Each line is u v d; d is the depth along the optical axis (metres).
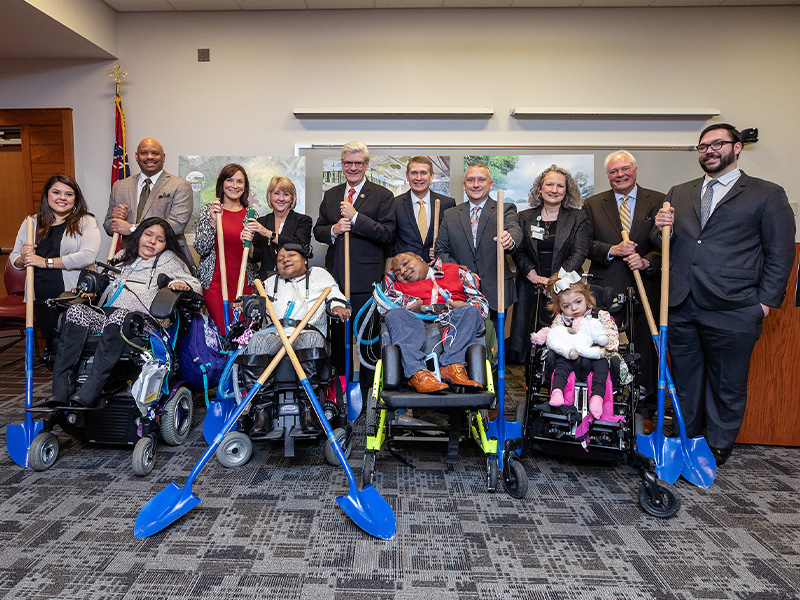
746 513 2.12
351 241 3.34
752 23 4.47
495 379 3.22
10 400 3.48
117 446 2.75
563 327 2.27
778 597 1.59
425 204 3.54
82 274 2.63
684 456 2.44
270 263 3.36
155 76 4.61
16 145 4.95
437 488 2.31
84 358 2.52
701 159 2.61
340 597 1.58
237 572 1.69
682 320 2.69
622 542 1.89
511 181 4.57
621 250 2.84
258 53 4.59
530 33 4.53
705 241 2.60
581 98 4.57
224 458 2.48
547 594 1.60
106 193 4.71
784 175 4.56
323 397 2.58
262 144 4.63
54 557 1.75
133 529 1.93
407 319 2.43
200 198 4.46
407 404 2.11
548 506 2.16
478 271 3.09
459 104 4.58
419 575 1.69
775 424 2.87
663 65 4.52
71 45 4.31
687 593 1.61
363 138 4.61
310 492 2.26
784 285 2.46
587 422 2.17
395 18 4.54
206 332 2.91
